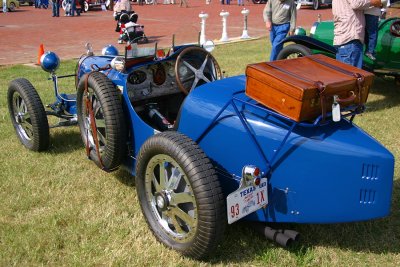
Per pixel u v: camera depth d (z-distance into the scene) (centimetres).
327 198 279
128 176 440
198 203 275
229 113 309
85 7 2930
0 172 450
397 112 634
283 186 286
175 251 312
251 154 296
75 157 488
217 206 273
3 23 2123
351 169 273
